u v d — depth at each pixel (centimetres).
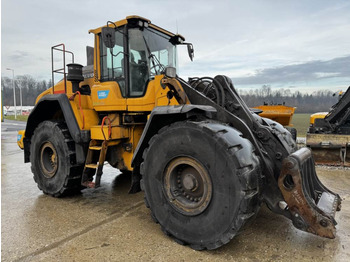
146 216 341
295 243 267
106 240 277
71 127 389
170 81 306
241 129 279
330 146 621
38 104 437
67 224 317
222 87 317
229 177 232
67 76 425
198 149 250
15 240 278
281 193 254
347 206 364
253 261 236
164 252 252
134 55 371
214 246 242
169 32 411
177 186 277
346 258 239
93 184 372
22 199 412
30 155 464
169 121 306
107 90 384
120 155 405
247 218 228
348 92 648
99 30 398
